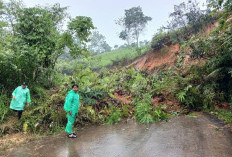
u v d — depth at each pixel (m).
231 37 6.97
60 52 10.13
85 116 6.94
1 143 5.37
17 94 6.74
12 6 10.53
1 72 7.73
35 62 8.83
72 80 9.46
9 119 6.84
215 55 8.04
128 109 7.65
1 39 8.33
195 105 7.59
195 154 3.87
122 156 4.10
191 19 13.95
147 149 4.32
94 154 4.34
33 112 6.93
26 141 5.50
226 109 6.93
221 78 7.73
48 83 10.39
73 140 5.40
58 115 6.69
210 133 4.98
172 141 4.63
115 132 5.80
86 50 10.01
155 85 9.51
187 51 9.67
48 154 4.53
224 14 6.71
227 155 3.77
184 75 9.62
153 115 6.74
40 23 10.10
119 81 11.27
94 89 8.55
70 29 9.18
